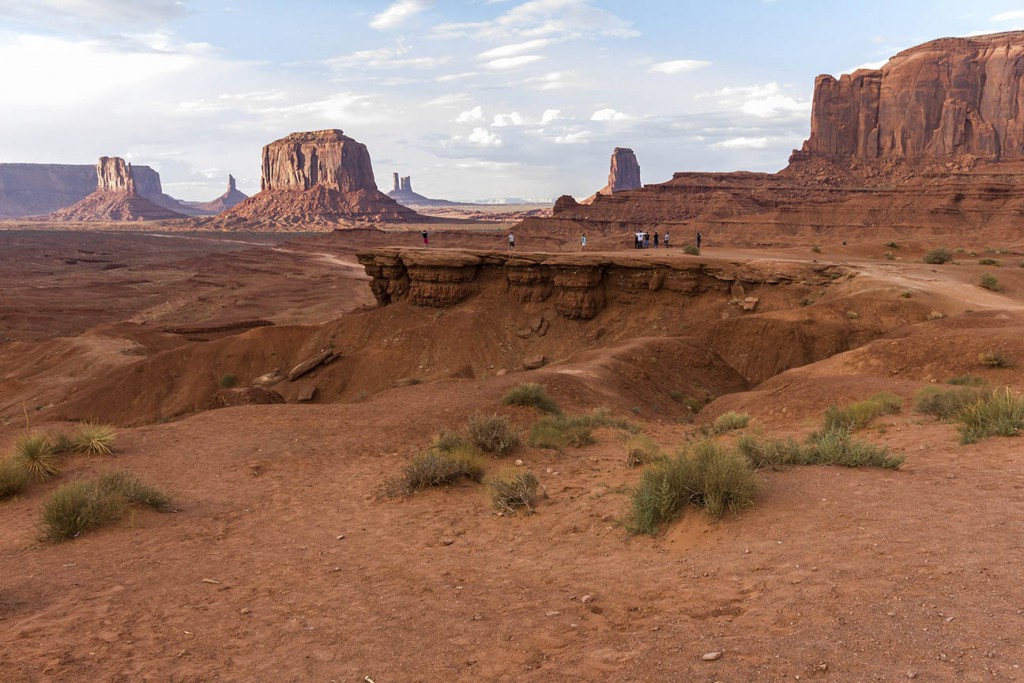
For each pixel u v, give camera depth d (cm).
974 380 2014
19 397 6325
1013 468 763
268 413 2002
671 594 544
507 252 6050
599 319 5669
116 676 473
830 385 2072
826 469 841
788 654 382
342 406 2164
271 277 16275
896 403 1630
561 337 5644
